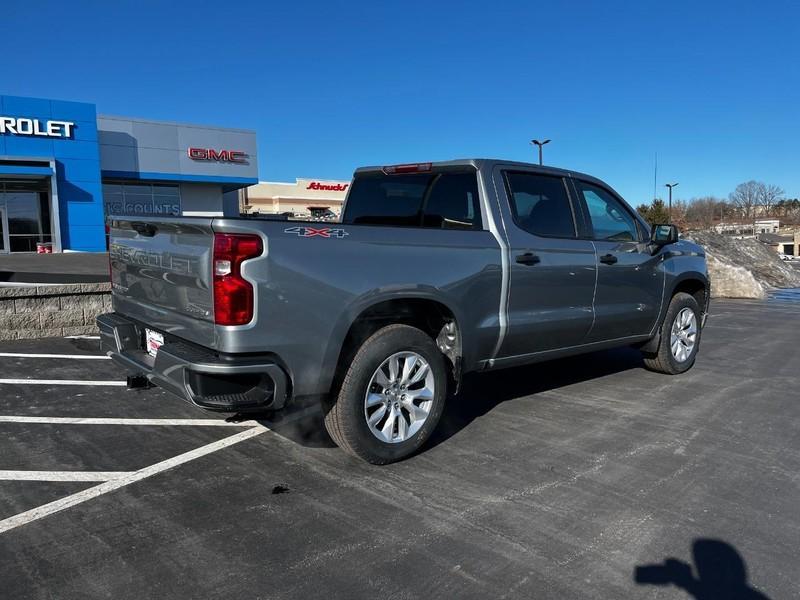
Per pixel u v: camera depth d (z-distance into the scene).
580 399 5.38
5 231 26.02
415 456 4.06
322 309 3.44
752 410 5.10
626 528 3.13
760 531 3.11
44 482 3.62
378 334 3.79
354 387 3.67
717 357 7.24
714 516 3.26
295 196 56.25
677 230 5.53
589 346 5.33
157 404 5.11
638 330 5.79
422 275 3.90
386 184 5.23
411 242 3.88
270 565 2.77
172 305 3.64
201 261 3.30
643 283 5.68
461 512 3.29
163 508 3.30
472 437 4.42
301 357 3.40
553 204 4.98
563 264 4.83
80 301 7.95
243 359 3.22
